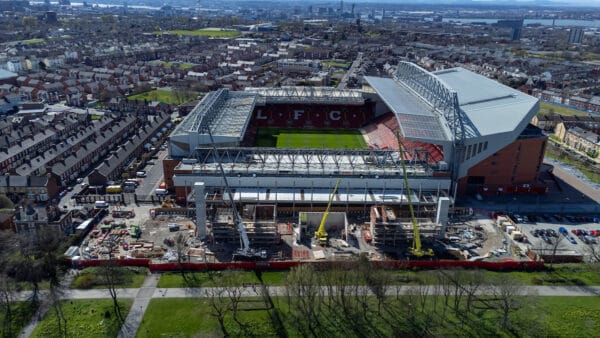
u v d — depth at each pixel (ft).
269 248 378.53
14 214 393.09
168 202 454.40
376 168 468.75
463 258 368.27
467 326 288.10
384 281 312.91
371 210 403.75
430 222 399.24
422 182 460.55
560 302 313.32
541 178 544.21
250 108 640.17
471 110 516.73
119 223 416.05
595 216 450.71
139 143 606.14
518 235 398.21
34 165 506.48
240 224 362.94
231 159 483.92
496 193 495.82
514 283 308.19
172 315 294.87
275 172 457.27
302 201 434.30
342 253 373.61
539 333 282.36
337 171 459.73
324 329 284.82
